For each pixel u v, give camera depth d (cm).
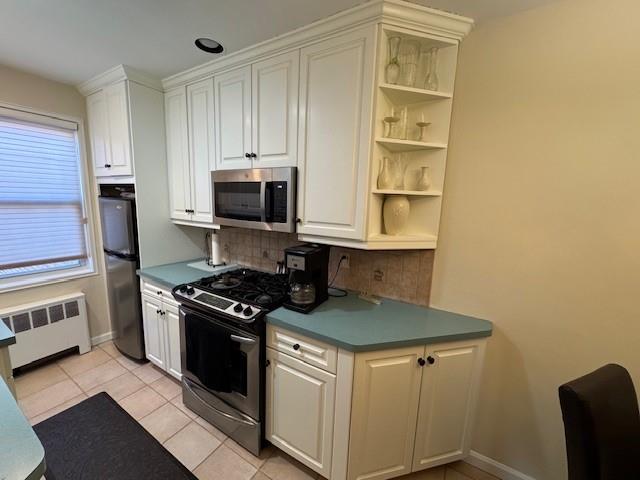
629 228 120
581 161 126
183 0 131
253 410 163
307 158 160
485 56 142
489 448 161
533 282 141
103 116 238
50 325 241
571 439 82
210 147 208
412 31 135
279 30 153
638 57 113
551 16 126
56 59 196
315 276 163
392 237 153
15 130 221
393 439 143
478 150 148
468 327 145
